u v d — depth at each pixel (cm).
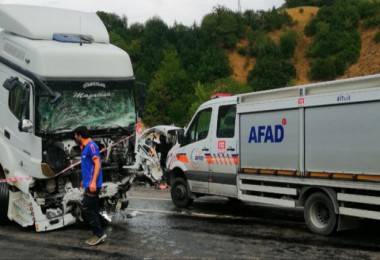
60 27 981
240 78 4916
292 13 5800
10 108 949
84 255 745
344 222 843
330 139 837
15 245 815
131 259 718
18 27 964
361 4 5053
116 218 1059
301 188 902
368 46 4691
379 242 810
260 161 980
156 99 4469
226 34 5319
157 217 1076
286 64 4744
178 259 714
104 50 967
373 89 768
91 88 930
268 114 963
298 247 778
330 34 4850
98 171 800
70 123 904
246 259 708
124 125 971
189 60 4903
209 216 1088
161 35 5369
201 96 3984
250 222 1007
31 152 892
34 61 890
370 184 770
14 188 962
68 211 918
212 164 1116
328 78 4572
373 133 767
